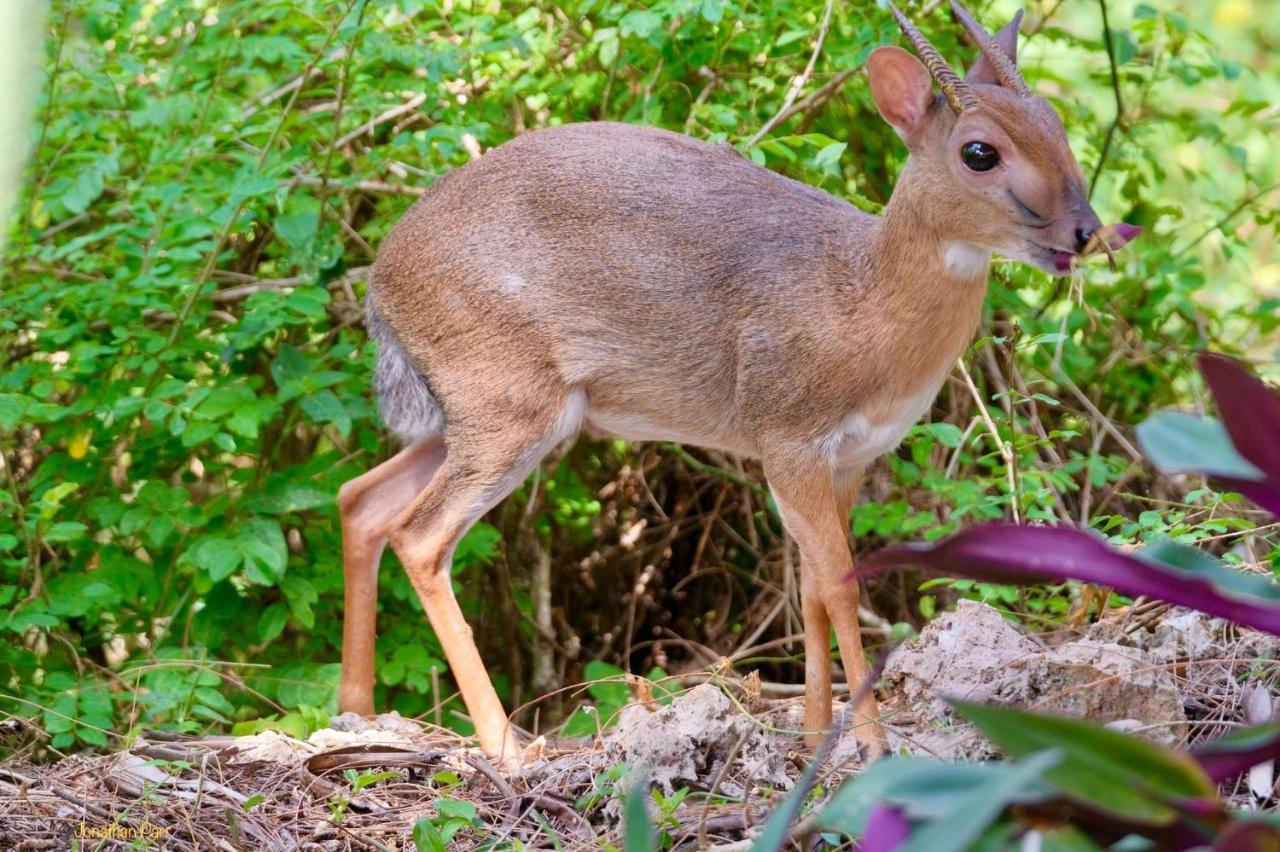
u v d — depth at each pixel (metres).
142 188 10.02
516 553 11.55
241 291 10.73
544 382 8.72
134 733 8.62
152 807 7.25
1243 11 16.25
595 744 8.10
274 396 10.64
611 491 11.74
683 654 11.82
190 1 10.61
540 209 8.71
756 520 11.79
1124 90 12.70
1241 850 3.39
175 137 10.57
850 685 7.91
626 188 8.63
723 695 7.85
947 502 10.88
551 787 7.51
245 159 10.23
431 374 8.98
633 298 8.51
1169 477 11.08
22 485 11.03
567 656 11.62
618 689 10.03
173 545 10.34
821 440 8.11
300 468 10.28
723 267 8.34
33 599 9.46
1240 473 4.41
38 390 9.76
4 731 9.22
